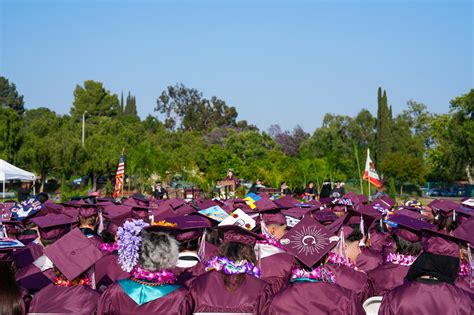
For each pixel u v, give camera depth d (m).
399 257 5.30
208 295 4.15
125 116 96.44
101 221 8.43
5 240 5.52
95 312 4.07
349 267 5.31
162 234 4.12
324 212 8.96
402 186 62.69
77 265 4.25
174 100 102.31
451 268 4.12
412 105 92.88
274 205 6.82
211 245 5.91
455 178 66.62
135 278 4.04
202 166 46.00
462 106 62.09
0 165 26.31
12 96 112.94
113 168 44.97
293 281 4.12
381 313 4.13
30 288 5.00
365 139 74.88
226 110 102.69
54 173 49.09
